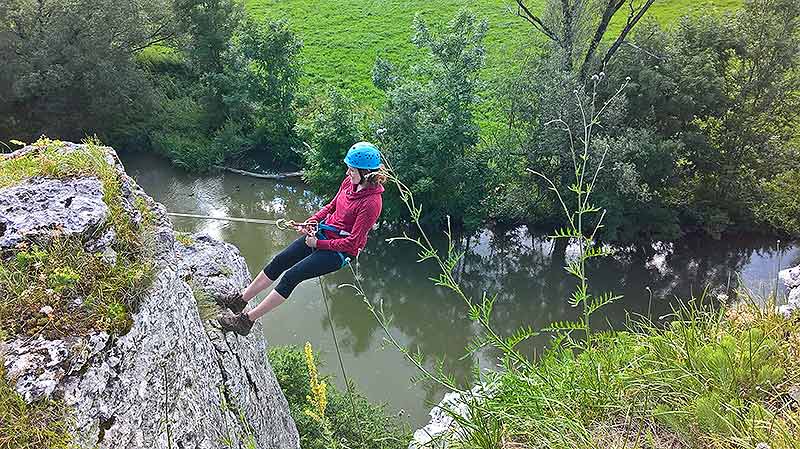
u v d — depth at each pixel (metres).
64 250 4.11
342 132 22.45
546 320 20.31
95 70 26.03
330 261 5.62
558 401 4.80
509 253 22.89
